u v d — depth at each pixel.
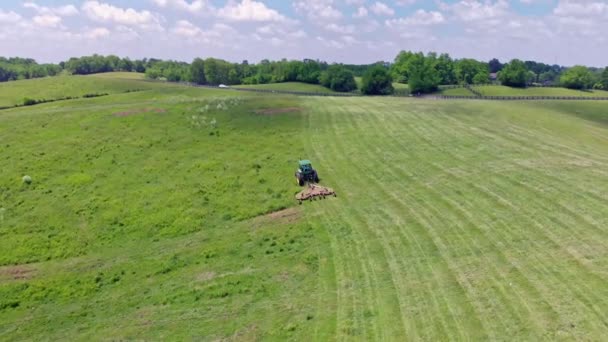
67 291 26.09
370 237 27.34
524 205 28.20
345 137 50.44
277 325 20.23
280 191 37.06
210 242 30.22
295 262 26.00
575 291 19.16
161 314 22.72
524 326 17.48
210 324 21.17
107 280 26.98
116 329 21.94
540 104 75.44
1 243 31.50
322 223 30.50
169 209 35.16
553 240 23.56
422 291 20.89
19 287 26.69
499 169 35.44
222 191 37.91
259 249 28.41
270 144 49.31
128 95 90.38
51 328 22.88
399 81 167.25
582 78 137.00
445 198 31.22
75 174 41.81
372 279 22.72
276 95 91.81
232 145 49.28
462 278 21.42
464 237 25.41
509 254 22.88
